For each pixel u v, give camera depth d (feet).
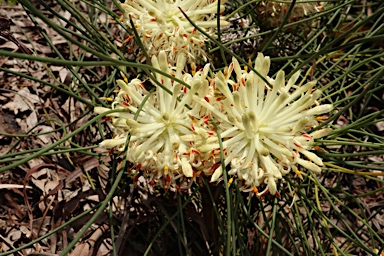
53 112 1.32
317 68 1.27
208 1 0.90
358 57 1.43
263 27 1.14
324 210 1.26
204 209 1.03
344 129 0.87
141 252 1.08
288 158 0.76
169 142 0.78
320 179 1.31
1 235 1.09
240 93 0.79
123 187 0.95
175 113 0.79
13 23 1.43
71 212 1.08
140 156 0.78
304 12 1.07
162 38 0.88
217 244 1.07
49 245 1.09
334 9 0.98
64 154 1.22
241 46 1.16
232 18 1.21
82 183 1.17
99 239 1.09
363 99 1.44
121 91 0.81
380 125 1.41
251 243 1.13
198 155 0.77
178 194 0.86
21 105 1.29
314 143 0.86
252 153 0.76
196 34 0.89
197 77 0.81
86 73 1.36
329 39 1.32
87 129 1.26
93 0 0.99
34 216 1.13
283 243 1.13
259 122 0.78
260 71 0.78
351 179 1.22
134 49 0.96
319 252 1.13
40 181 1.17
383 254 0.90
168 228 1.11
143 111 0.81
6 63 1.35
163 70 0.80
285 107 0.82
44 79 1.36
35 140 1.25
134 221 1.09
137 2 0.90
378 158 1.37
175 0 0.91
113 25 1.48
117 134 0.82
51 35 1.44
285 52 1.27
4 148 1.22
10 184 1.13
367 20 0.78
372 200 1.31
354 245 1.19
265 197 1.09
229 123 0.79
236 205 0.89
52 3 1.50
